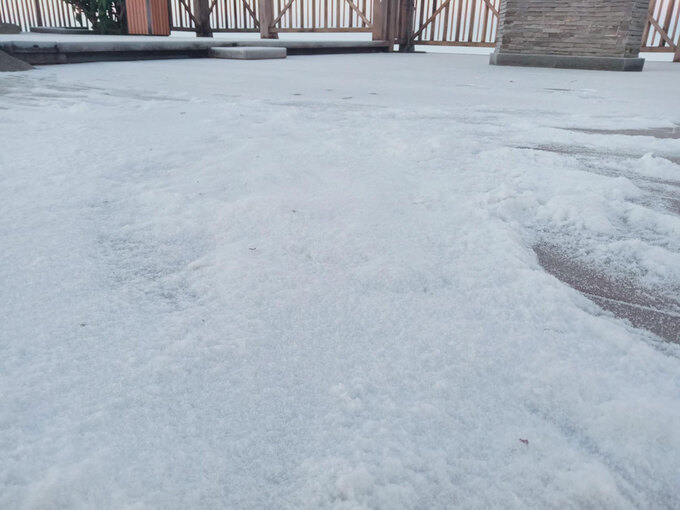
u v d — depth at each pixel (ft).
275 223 4.23
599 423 2.22
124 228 4.16
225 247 3.83
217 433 2.12
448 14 37.65
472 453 2.06
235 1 37.37
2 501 1.77
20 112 8.97
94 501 1.79
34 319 2.88
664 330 3.07
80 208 4.56
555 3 23.93
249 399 2.31
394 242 3.96
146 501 1.80
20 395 2.28
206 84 14.51
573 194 5.20
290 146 6.75
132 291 3.24
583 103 12.48
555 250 4.13
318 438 2.11
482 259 3.74
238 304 3.08
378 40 36.96
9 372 2.43
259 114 9.48
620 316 3.21
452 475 1.95
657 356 2.73
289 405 2.28
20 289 3.19
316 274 3.45
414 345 2.73
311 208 4.56
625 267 3.85
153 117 8.92
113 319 2.91
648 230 4.53
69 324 2.85
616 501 1.86
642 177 6.15
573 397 2.36
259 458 2.01
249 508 1.80
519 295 3.26
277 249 3.78
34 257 3.61
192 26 38.93
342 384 2.41
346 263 3.62
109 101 10.73
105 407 2.23
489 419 2.24
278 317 2.95
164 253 3.78
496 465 2.00
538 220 4.71
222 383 2.41
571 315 3.07
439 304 3.14
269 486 1.89
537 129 8.85
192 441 2.07
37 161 5.90
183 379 2.42
